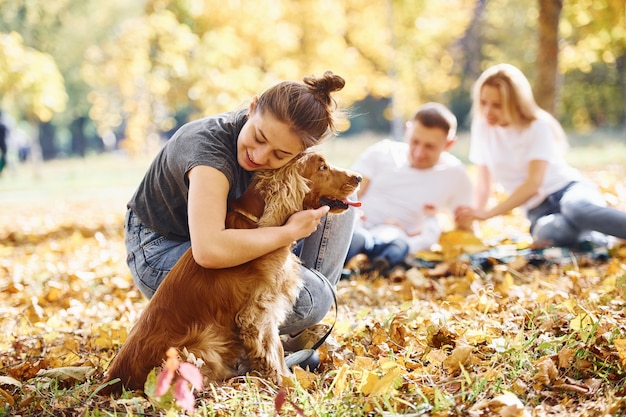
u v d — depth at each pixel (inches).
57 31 914.7
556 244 227.1
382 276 218.7
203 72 697.6
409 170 239.1
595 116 1323.8
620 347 122.0
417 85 979.9
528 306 163.3
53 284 218.7
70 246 310.5
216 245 116.6
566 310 153.2
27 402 118.5
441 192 238.5
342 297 195.5
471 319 155.2
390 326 148.7
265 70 756.6
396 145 245.8
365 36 812.6
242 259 118.5
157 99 887.1
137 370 117.3
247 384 116.4
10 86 657.0
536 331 138.2
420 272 214.8
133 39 751.1
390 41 761.0
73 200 561.9
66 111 1409.9
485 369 123.2
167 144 131.7
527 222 318.0
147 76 791.7
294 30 740.0
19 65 640.4
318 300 137.1
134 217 141.6
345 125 129.7
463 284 196.9
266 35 718.5
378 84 842.8
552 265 218.5
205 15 710.5
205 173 120.3
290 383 120.9
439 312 164.2
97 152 1955.0
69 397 119.4
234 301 121.0
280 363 126.8
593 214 211.2
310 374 126.1
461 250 226.8
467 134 1204.5
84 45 943.0
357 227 216.7
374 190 241.6
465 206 236.1
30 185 746.8
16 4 802.8
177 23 711.7
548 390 115.9
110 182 746.8
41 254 294.8
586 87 1268.5
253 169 125.3
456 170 239.5
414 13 775.1
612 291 172.9
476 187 254.7
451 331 141.8
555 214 230.5
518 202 226.1
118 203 518.6
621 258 220.5
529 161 227.9
